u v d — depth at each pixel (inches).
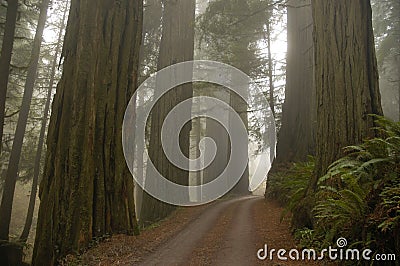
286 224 368.8
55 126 343.6
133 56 387.2
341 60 301.1
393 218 179.0
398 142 228.7
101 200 337.7
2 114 472.7
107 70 358.9
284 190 542.0
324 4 322.0
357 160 248.1
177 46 680.4
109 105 356.8
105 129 351.9
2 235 554.6
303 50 667.4
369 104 283.7
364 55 294.5
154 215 614.2
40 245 318.7
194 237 353.7
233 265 243.6
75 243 311.9
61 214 320.5
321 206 257.1
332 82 304.0
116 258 278.2
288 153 649.0
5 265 516.4
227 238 333.1
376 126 277.6
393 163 223.1
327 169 290.8
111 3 371.2
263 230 358.9
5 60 478.6
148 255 282.4
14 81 841.5
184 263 255.0
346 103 291.7
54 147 340.2
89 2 357.1
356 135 281.6
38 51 638.5
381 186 211.9
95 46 351.6
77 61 345.1
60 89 348.2
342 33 305.3
